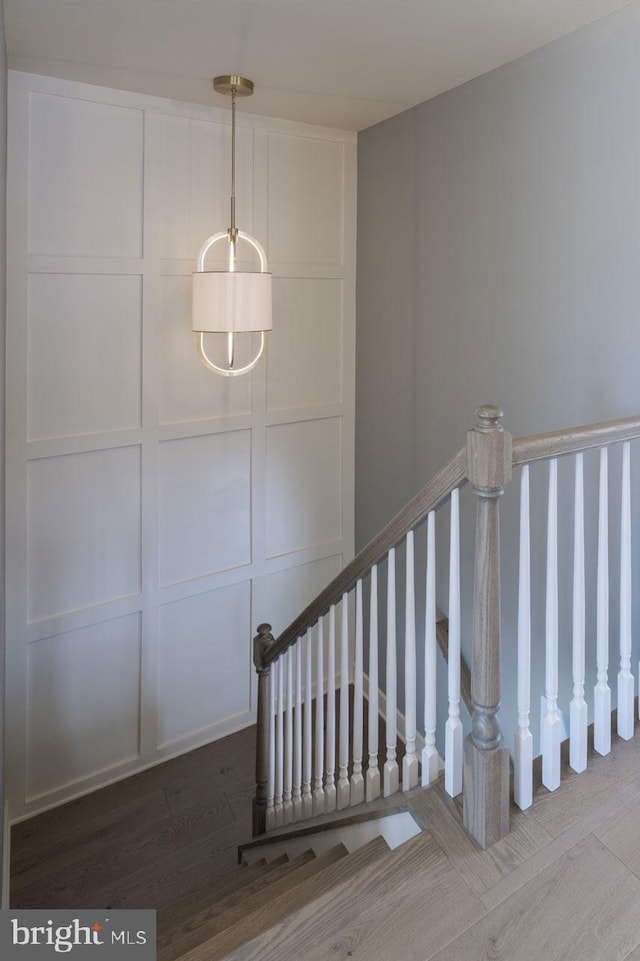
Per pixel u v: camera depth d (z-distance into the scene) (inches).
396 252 137.4
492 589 62.4
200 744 145.6
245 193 133.4
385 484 148.3
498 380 115.0
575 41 95.7
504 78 107.5
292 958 55.0
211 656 144.7
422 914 58.3
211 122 127.9
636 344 91.9
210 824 125.1
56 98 112.0
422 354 132.5
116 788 133.1
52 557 121.6
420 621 138.0
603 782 72.5
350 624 160.2
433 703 72.1
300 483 151.8
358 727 84.3
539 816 67.9
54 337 116.5
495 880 61.2
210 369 128.7
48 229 113.6
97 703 130.7
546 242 103.7
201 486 138.0
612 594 96.9
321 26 93.4
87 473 123.6
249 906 77.7
